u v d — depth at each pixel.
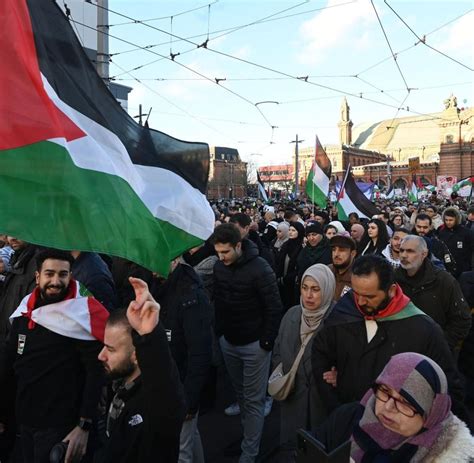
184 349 3.59
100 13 9.95
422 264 4.28
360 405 2.18
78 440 3.08
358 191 12.23
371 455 1.93
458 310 4.14
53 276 3.22
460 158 72.38
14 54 2.29
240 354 4.29
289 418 3.53
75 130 2.50
